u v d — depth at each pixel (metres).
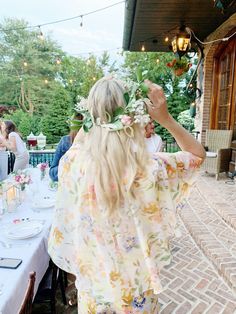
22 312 1.03
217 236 3.04
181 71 5.59
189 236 3.28
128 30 5.75
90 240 0.87
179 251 2.93
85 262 0.90
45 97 20.23
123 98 0.81
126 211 0.82
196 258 2.78
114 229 0.83
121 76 0.88
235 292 2.21
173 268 2.61
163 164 0.84
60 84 20.05
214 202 3.88
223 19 5.11
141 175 0.80
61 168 0.90
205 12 4.76
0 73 20.19
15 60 20.36
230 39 5.72
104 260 0.86
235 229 3.17
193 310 2.05
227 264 2.45
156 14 4.86
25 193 2.50
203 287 2.32
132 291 0.88
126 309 0.91
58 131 14.52
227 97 6.04
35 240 1.64
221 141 5.67
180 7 4.56
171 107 12.27
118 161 0.78
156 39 6.32
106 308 0.97
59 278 2.13
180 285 2.35
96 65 17.97
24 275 1.33
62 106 14.52
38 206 2.18
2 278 1.26
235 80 5.67
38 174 3.47
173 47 5.64
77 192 0.86
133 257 0.86
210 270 2.57
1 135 3.84
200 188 4.66
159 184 0.84
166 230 0.89
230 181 5.15
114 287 0.87
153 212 0.84
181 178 0.89
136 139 0.80
